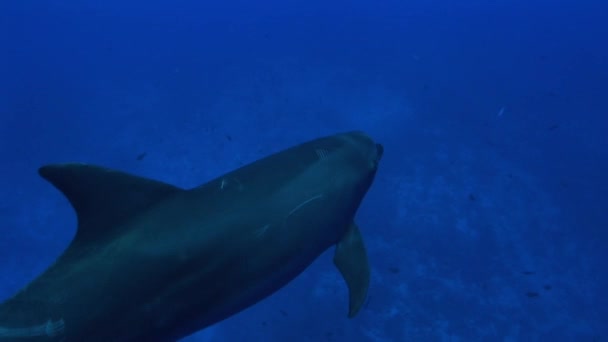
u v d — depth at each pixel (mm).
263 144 18453
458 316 11922
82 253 2529
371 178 3820
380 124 20016
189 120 20266
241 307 2885
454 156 17891
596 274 13492
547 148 19688
